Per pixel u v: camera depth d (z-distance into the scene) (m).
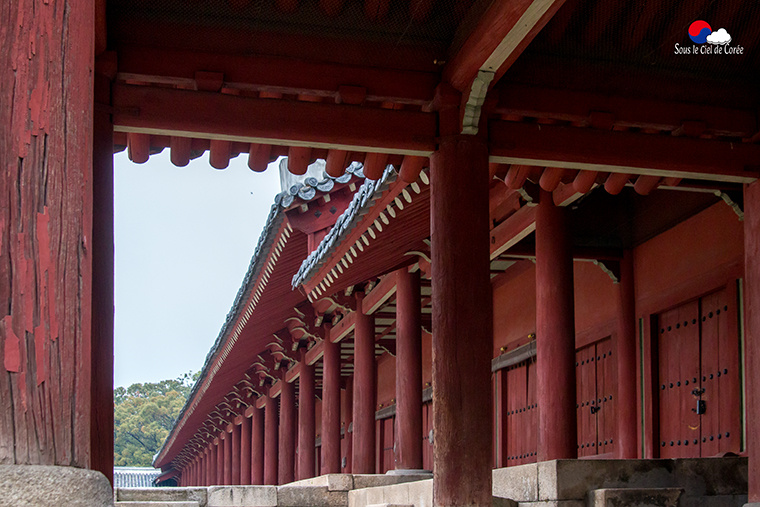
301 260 21.50
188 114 9.25
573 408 13.02
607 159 10.24
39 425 2.81
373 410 19.56
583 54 10.27
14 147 2.92
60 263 2.96
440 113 9.82
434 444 9.27
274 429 33.16
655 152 10.37
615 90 10.33
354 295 20.02
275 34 9.53
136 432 110.44
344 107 9.63
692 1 9.86
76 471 2.77
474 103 9.60
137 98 9.15
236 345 27.86
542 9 8.28
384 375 29.44
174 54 9.27
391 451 28.19
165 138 10.12
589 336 18.23
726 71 10.60
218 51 9.39
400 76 9.80
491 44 8.90
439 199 9.68
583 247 16.81
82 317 3.00
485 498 9.01
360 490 14.79
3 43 2.98
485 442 9.12
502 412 21.30
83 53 3.15
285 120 9.46
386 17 9.60
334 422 22.05
